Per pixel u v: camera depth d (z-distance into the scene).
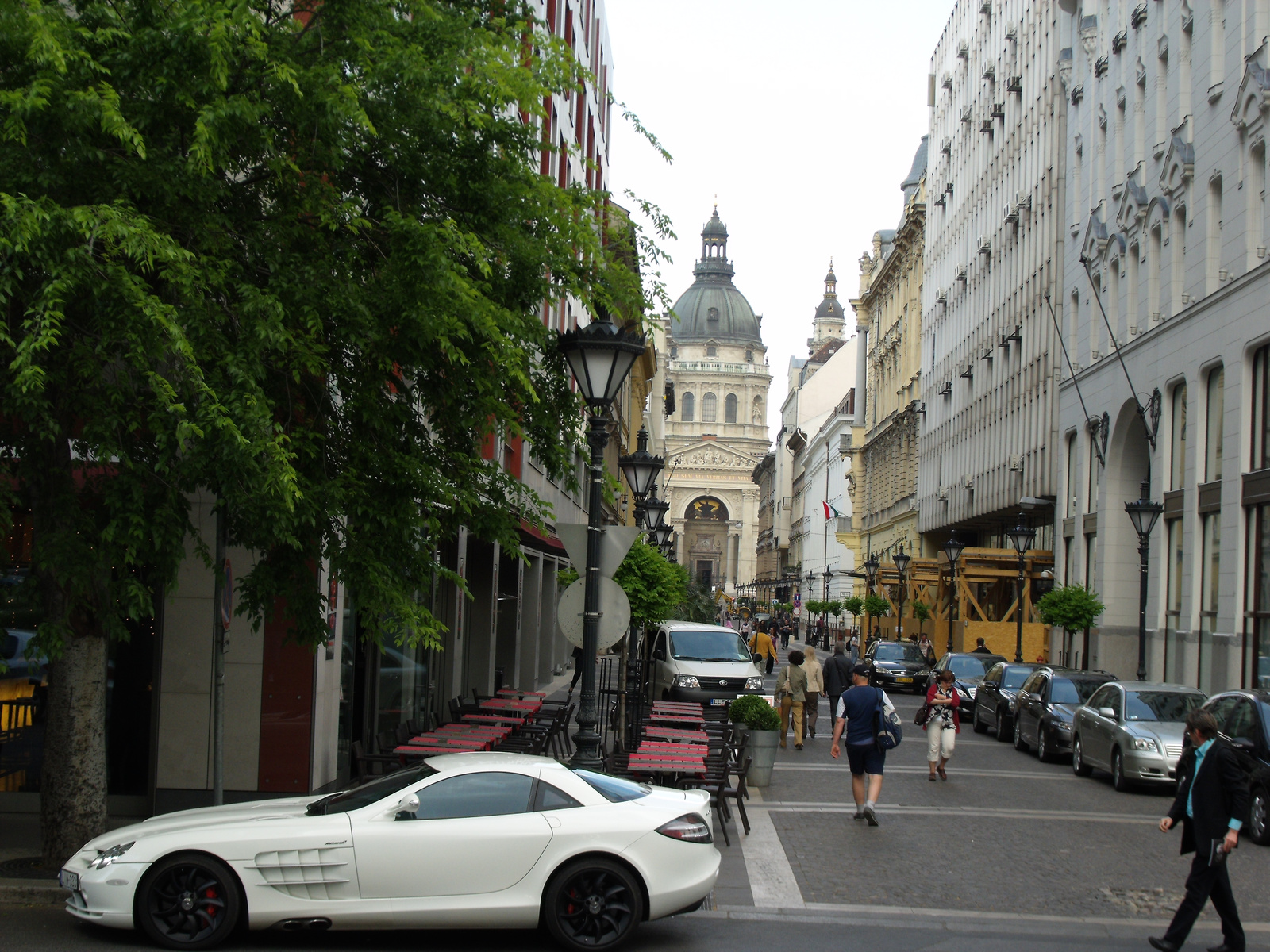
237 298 9.71
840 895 10.77
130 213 8.47
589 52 40.66
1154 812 16.19
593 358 12.16
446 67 10.09
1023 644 42.88
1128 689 19.14
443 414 10.99
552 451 12.09
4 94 8.21
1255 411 26.59
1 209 8.13
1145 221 33.75
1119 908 10.62
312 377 10.59
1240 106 27.02
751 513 188.62
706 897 9.81
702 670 24.61
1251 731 14.44
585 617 12.50
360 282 10.39
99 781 10.54
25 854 11.45
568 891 8.69
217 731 10.45
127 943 8.61
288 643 10.46
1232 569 27.12
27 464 9.44
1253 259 26.66
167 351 8.62
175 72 9.16
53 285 7.80
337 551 10.15
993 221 53.97
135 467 8.91
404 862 8.58
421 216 10.78
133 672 13.80
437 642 9.91
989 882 11.44
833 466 107.94
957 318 61.06
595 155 42.06
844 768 20.30
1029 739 23.39
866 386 94.06
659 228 12.34
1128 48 35.94
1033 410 45.97
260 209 10.34
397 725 19.17
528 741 17.06
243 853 8.55
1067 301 42.09
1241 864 12.75
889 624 63.34
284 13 10.75
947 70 65.50
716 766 14.57
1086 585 39.12
